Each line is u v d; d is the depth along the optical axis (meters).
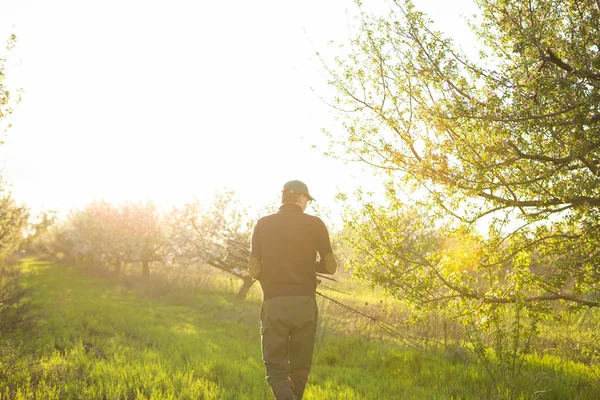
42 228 54.53
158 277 22.56
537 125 4.90
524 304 5.61
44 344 8.73
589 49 5.06
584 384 5.93
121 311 13.51
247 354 8.81
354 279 6.13
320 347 9.15
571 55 5.02
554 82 4.83
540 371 6.46
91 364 7.23
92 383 6.14
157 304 16.08
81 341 8.85
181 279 20.80
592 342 7.32
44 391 5.59
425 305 5.87
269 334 3.80
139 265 35.78
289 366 3.86
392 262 5.87
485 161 5.15
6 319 9.18
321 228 4.10
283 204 4.20
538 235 5.72
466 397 5.46
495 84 5.19
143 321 12.05
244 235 18.28
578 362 7.13
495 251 5.70
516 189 5.50
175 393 5.81
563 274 5.59
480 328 6.01
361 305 14.38
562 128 5.00
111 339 9.46
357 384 6.43
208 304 15.66
